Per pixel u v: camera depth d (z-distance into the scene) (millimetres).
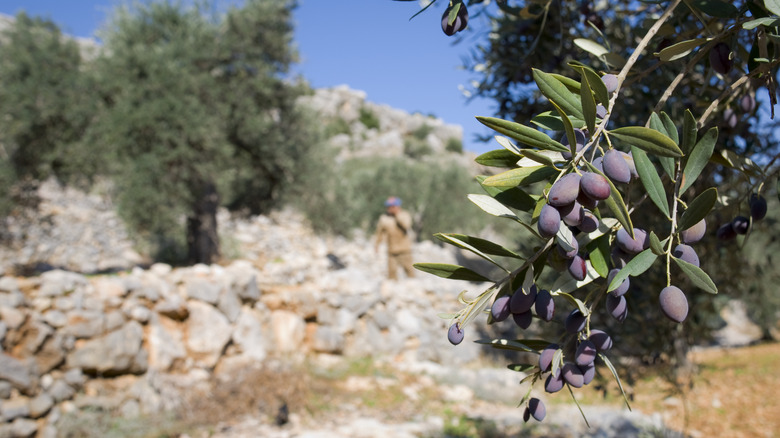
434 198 22984
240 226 15898
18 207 12070
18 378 4699
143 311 5926
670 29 1154
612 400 7051
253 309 7273
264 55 12273
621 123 1831
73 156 10164
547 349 795
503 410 6523
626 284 769
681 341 3219
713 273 2711
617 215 663
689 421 6332
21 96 9906
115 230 14992
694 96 1432
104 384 5383
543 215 674
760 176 1109
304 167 13625
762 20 807
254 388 5723
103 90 10312
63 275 5512
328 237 15719
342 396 6332
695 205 712
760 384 8000
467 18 923
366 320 8586
